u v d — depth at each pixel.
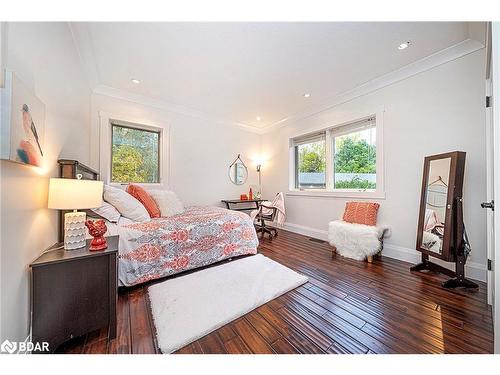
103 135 3.11
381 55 2.28
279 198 4.15
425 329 1.37
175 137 3.83
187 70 2.59
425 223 2.29
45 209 1.36
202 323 1.43
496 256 1.01
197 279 2.09
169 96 3.37
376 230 2.63
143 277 1.96
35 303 1.11
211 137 4.30
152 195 2.88
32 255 1.16
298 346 1.24
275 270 2.32
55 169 1.58
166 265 2.12
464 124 2.13
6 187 0.94
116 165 3.34
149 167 3.65
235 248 2.69
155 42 2.07
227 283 2.01
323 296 1.80
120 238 1.92
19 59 1.08
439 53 2.22
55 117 1.59
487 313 1.53
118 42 2.07
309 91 3.17
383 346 1.23
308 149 4.18
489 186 1.71
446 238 2.02
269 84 2.96
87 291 1.24
